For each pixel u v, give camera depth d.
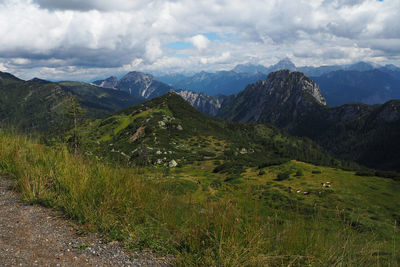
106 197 4.79
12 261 3.03
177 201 4.94
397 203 30.06
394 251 2.93
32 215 4.40
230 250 3.53
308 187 45.53
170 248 3.94
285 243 3.65
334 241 3.46
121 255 3.59
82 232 4.07
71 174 5.72
